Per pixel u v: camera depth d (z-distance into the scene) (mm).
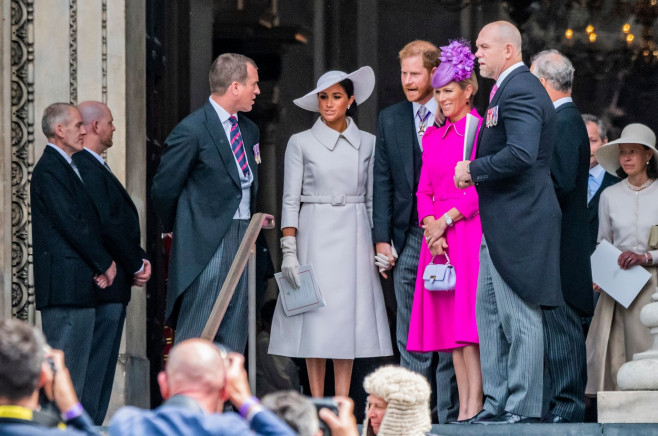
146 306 40438
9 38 38250
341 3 44219
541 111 31812
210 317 31188
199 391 18875
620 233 38719
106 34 38750
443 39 44500
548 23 45250
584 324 40906
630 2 45188
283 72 44000
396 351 41688
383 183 36750
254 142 35688
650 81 45062
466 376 34125
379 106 44156
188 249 34344
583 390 34406
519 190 31938
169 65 42781
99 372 33906
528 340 31719
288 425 19297
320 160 36812
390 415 23906
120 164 38625
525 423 30859
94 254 33031
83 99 38562
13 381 17906
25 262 37812
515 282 31719
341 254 36625
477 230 33531
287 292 36438
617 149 39281
